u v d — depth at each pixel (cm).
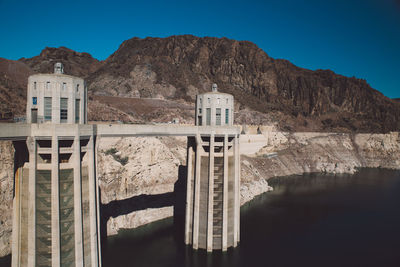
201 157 6094
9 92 11594
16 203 4112
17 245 4106
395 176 17425
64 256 4050
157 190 8588
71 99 4112
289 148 19788
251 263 5878
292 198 11562
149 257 5956
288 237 7456
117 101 18012
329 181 15438
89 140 4306
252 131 18725
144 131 5203
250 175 12531
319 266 5938
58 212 3947
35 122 4069
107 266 5597
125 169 8144
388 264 6131
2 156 6266
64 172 4044
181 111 18562
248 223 8444
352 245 7106
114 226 7300
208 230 6000
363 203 11075
